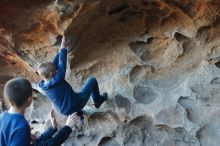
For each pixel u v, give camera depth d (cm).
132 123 367
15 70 405
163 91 360
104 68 381
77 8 315
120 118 366
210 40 338
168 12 333
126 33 359
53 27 339
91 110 375
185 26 336
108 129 374
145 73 370
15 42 358
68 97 322
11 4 319
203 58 347
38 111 407
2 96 416
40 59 374
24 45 363
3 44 363
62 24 329
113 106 369
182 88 353
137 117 362
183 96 349
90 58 377
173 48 356
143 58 366
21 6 321
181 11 326
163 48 362
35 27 341
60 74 317
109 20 348
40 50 367
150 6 332
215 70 344
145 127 366
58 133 290
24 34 350
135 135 368
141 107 361
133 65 368
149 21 348
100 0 315
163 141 358
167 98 354
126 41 364
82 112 361
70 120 301
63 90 321
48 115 401
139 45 367
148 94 366
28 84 259
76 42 355
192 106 348
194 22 329
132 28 355
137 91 367
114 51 371
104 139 379
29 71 399
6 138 247
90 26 347
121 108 365
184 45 353
